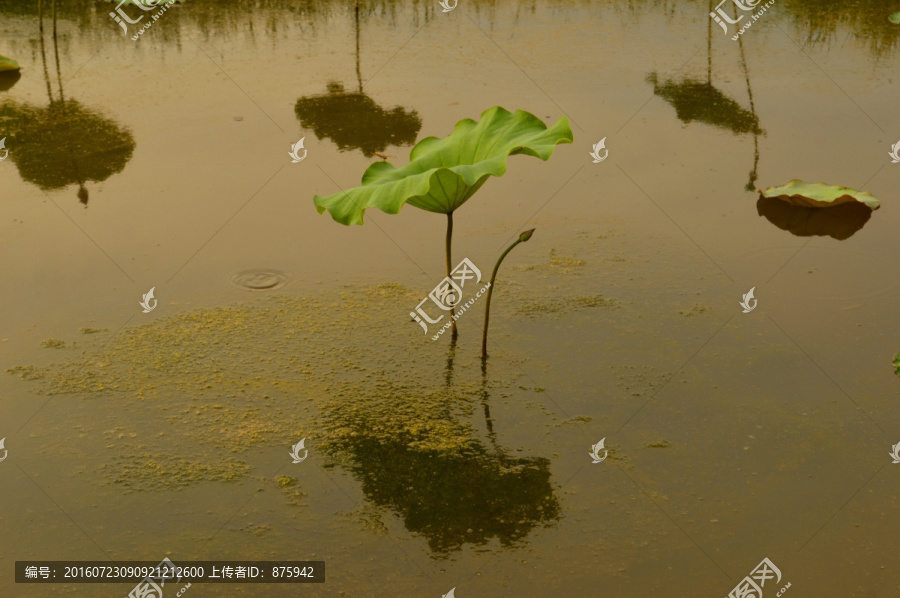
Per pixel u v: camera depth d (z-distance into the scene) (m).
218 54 7.39
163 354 3.34
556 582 2.29
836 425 2.94
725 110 5.98
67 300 3.69
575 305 3.70
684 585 2.27
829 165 5.05
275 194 4.74
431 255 4.14
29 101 6.19
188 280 3.88
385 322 3.59
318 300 3.74
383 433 2.91
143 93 6.40
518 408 3.04
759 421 2.96
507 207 4.65
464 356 3.36
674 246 4.20
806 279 3.88
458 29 8.09
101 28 8.17
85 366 3.25
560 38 7.76
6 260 3.99
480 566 2.34
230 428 2.93
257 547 2.41
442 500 2.60
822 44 7.43
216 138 5.51
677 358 3.32
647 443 2.85
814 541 2.43
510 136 3.31
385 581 2.29
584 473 2.71
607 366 3.28
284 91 6.41
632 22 8.23
